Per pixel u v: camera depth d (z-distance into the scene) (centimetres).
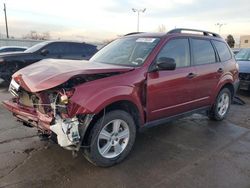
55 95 336
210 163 393
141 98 395
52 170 357
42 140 422
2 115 577
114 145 375
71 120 327
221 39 583
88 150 352
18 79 384
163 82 421
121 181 339
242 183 342
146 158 403
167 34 456
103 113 353
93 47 1126
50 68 377
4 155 392
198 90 498
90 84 342
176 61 454
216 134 515
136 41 465
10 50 1576
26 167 362
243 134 520
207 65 517
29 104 375
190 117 615
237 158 412
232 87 600
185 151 432
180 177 352
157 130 523
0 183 324
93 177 345
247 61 920
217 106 574
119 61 434
